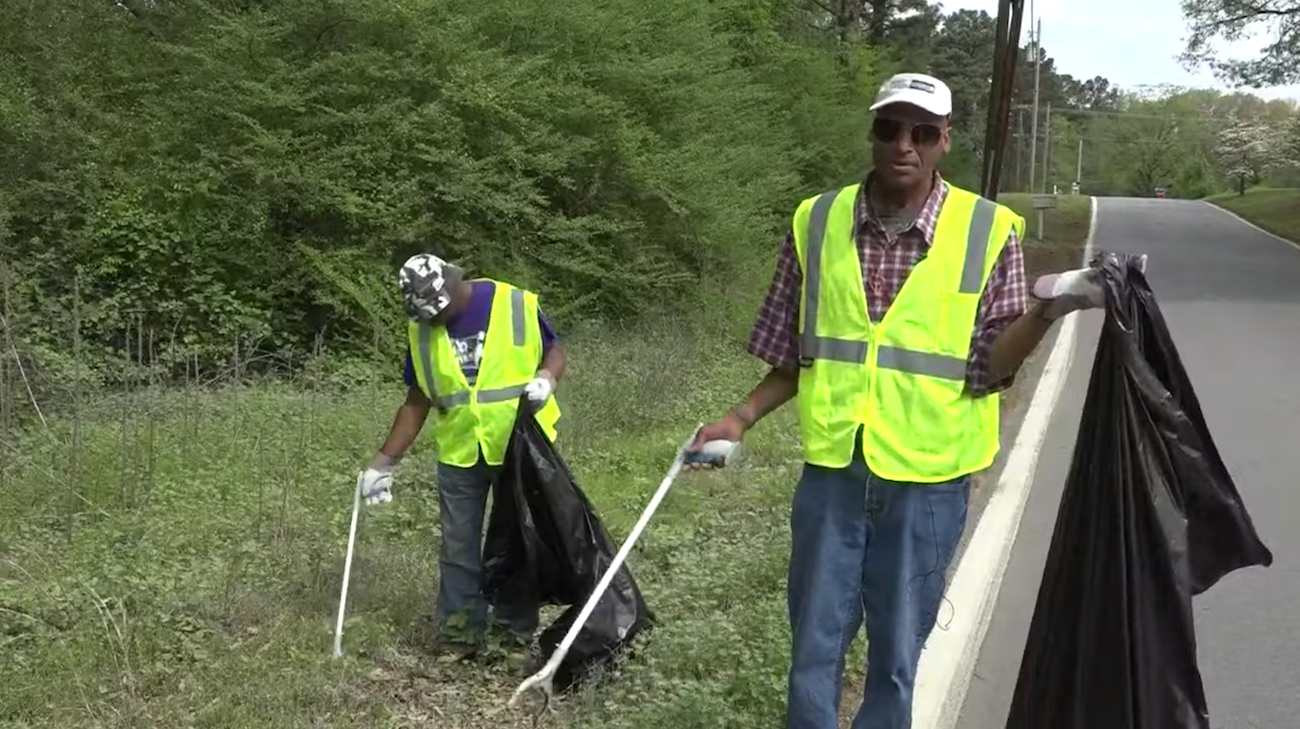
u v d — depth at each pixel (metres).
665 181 13.52
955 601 5.36
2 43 11.53
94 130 11.56
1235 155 82.12
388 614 4.84
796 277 3.19
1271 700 4.46
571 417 8.48
